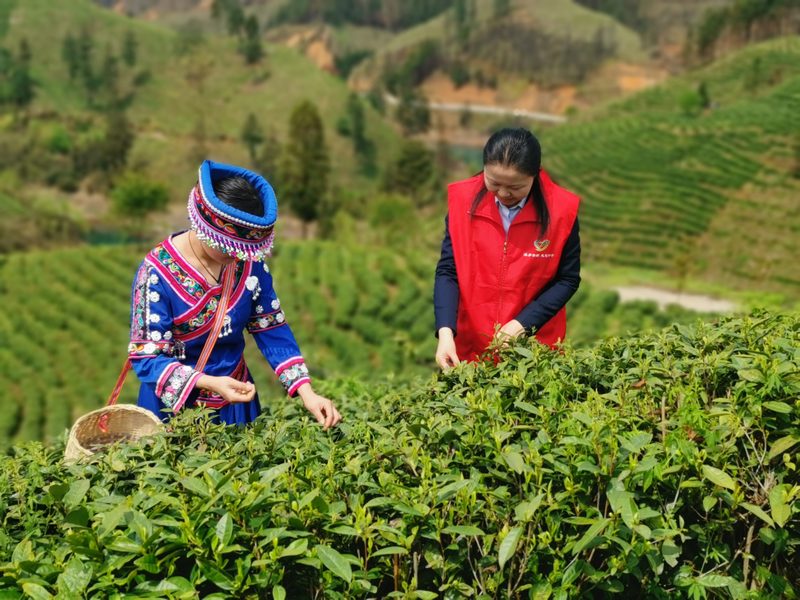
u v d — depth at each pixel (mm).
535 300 3824
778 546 2178
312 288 41312
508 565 2121
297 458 2350
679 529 2012
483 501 2104
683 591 2242
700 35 128875
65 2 142500
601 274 47219
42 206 88000
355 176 113812
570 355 3062
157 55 135625
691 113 79062
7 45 131375
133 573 1821
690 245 54844
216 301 3178
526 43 184375
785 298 45688
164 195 75812
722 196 58906
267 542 1875
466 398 2668
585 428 2262
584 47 177125
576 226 3799
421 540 2117
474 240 3799
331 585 1963
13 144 103562
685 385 2664
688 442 2115
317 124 77188
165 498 1930
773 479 2248
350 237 62312
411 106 149500
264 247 2996
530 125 157125
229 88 129625
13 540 2096
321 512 1970
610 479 2035
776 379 2314
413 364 34094
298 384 3314
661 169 65000
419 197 88750
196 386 3074
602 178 66500
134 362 3158
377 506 2129
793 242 52125
